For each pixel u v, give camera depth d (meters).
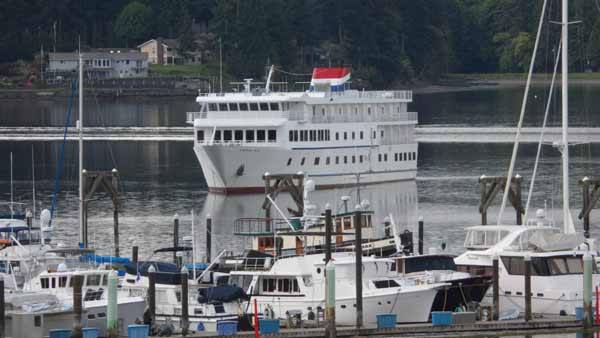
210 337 184.25
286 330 188.50
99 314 187.25
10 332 183.25
